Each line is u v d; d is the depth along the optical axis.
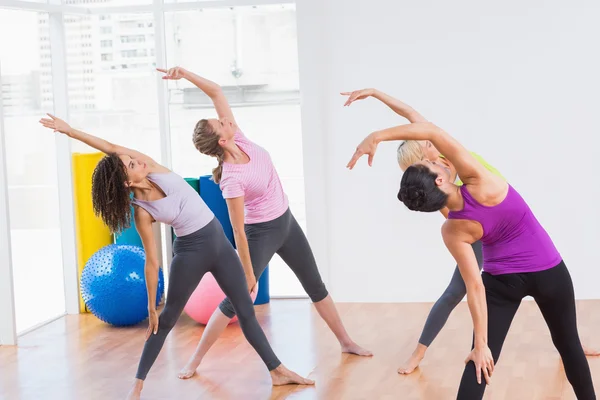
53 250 5.98
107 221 3.97
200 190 6.02
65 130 3.87
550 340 4.87
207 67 6.17
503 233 3.22
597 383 4.08
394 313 5.70
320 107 5.92
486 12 5.69
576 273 5.77
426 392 4.12
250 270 4.28
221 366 4.69
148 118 6.28
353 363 4.63
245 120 6.18
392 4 5.79
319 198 5.98
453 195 3.14
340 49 5.87
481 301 3.16
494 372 4.34
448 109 5.80
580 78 5.63
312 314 5.75
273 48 6.07
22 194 5.64
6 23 5.44
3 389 4.45
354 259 6.04
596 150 5.66
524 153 5.74
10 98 5.49
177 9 6.08
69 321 5.87
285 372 4.30
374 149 3.02
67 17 5.98
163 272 6.29
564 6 5.60
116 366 4.78
